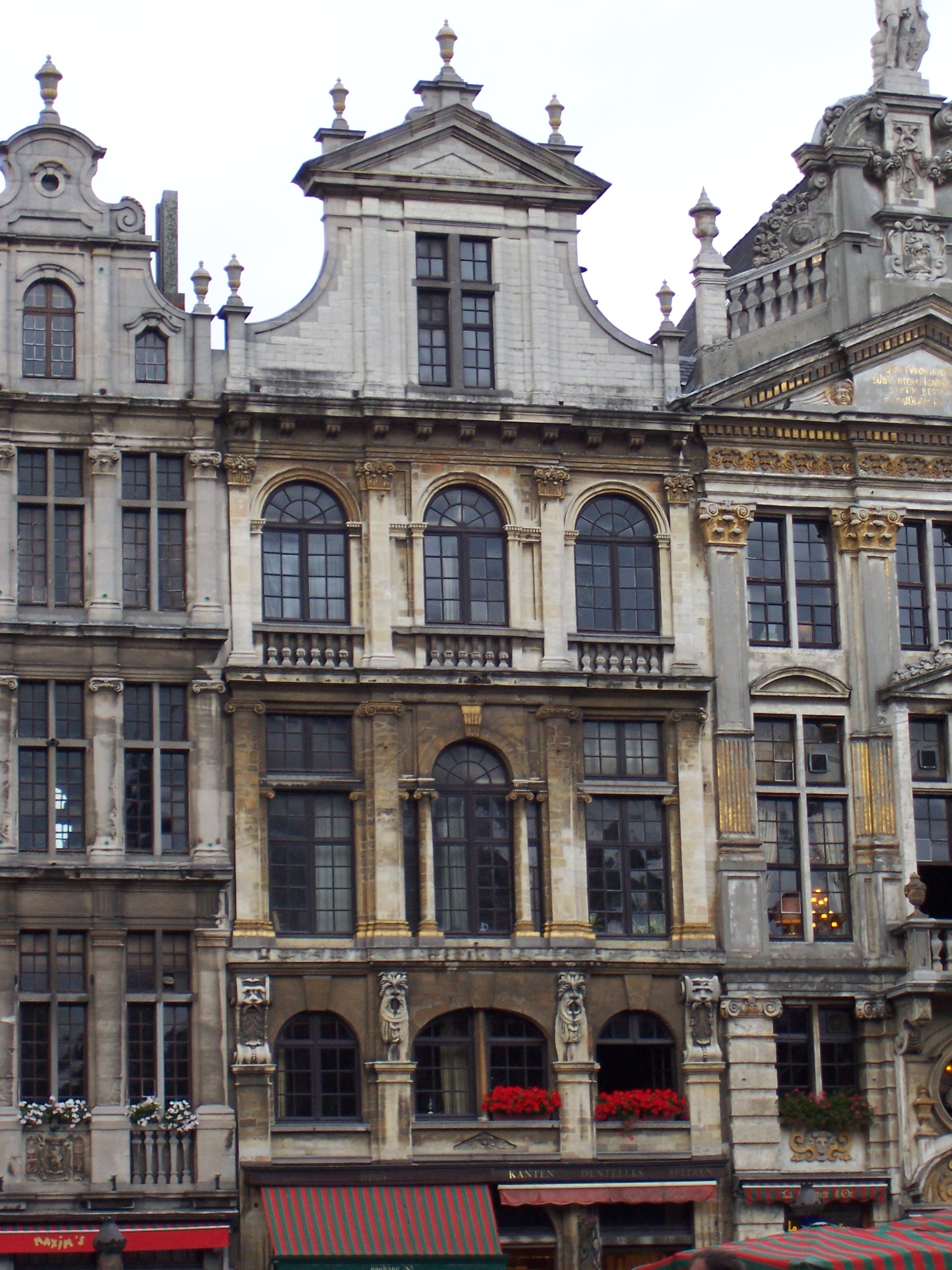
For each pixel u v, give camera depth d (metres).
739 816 51.38
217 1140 47.19
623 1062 50.16
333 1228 46.84
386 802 49.41
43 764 48.25
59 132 50.75
